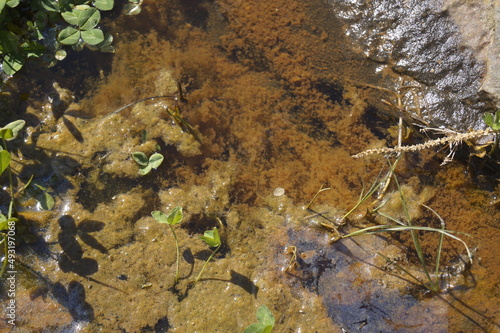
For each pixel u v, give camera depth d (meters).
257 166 0.67
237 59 0.71
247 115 0.68
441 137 0.67
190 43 0.72
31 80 0.69
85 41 0.70
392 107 0.69
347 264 0.63
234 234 0.64
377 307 0.62
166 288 0.62
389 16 0.71
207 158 0.67
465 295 0.62
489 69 0.68
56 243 0.64
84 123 0.68
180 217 0.62
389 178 0.66
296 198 0.65
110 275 0.63
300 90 0.70
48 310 0.62
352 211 0.65
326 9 0.73
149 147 0.67
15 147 0.67
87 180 0.66
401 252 0.64
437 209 0.65
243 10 0.73
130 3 0.73
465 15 0.70
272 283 0.62
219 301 0.62
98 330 0.61
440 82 0.69
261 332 0.59
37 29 0.71
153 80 0.70
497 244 0.64
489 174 0.66
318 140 0.68
